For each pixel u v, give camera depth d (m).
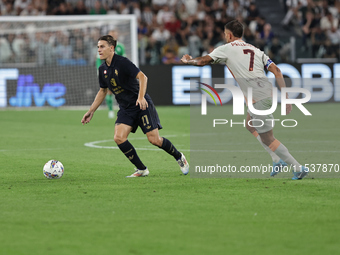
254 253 14.02
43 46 72.69
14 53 71.75
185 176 25.84
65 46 73.12
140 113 25.03
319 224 16.80
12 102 70.44
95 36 74.06
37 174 26.66
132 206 19.33
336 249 14.30
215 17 86.94
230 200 20.30
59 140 41.22
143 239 15.23
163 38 81.50
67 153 34.34
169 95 72.56
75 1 85.06
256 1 97.12
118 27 74.69
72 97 71.94
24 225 16.75
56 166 25.22
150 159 31.58
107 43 24.17
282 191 22.05
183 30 83.38
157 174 26.50
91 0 84.75
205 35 83.31
